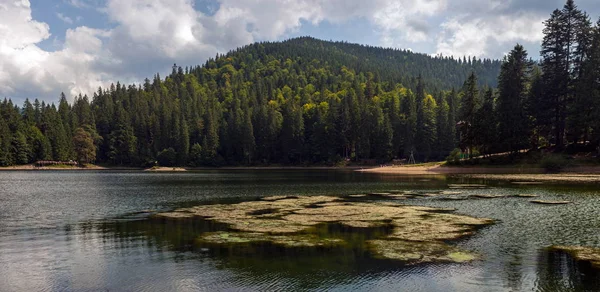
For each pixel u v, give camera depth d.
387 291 12.61
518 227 22.19
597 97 64.12
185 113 159.00
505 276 13.93
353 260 15.96
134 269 15.15
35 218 27.23
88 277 14.34
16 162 126.44
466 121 86.06
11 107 138.50
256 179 72.19
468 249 17.50
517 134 73.56
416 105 144.50
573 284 13.14
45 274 14.75
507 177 61.59
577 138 71.44
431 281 13.47
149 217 27.16
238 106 173.25
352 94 153.25
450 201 34.00
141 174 99.88
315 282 13.46
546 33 75.81
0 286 13.52
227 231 21.86
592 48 67.88
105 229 23.02
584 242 18.70
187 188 52.12
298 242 19.05
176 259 16.39
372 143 130.38
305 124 149.88
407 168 92.62
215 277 14.07
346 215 26.78
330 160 134.12
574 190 40.72
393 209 29.38
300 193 43.69
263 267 15.16
